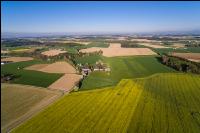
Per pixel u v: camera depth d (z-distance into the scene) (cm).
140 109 5506
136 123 4812
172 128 4494
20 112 6031
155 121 4834
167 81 7675
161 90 6800
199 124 4600
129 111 5438
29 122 5294
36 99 6975
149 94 6519
